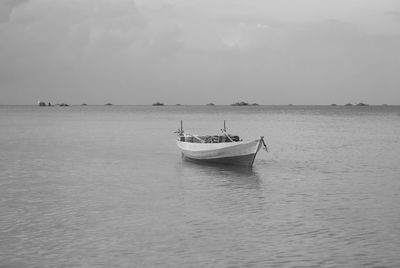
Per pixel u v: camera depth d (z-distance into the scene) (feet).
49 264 56.70
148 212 80.79
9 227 71.56
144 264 56.59
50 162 146.10
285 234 67.67
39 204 86.84
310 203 86.79
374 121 443.73
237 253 60.08
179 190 100.32
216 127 344.08
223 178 115.44
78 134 267.18
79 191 99.30
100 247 62.44
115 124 384.06
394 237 65.77
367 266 55.62
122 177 117.70
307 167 133.49
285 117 562.66
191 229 70.44
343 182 108.47
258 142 124.77
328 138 236.84
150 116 596.70
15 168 132.77
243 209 82.69
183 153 152.05
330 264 56.29
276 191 98.48
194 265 56.24
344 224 72.33
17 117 538.47
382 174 119.96
